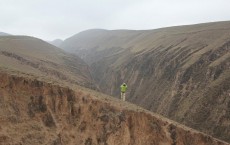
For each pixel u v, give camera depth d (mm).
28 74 38844
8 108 33062
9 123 32281
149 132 38906
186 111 70688
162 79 89938
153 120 39719
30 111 34312
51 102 35875
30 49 95250
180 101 75750
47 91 35969
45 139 33312
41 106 35188
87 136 36000
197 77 77750
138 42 143750
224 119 62781
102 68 139125
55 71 73000
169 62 92125
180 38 105312
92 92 41562
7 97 33625
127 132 37719
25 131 32719
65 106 36344
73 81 73750
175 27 133000
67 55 120625
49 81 37969
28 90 35188
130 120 38469
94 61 163000
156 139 39000
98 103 37875
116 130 37281
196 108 69062
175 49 96812
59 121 35406
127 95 99312
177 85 80188
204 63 80750
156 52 105438
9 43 89938
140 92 95312
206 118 65875
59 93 36531
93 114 37219
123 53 140875
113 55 147375
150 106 84938
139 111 39344
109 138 36688
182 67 84062
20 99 34344
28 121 33562
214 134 61781
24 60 70188
